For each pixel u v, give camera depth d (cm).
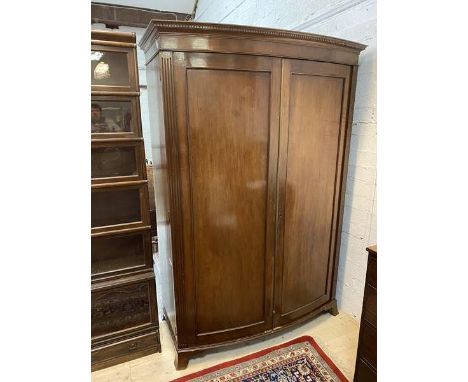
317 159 166
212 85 132
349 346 174
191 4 350
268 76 139
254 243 158
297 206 166
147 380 153
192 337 158
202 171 140
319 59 148
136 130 144
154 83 144
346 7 168
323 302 195
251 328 168
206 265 152
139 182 149
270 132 146
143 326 166
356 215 185
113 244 163
